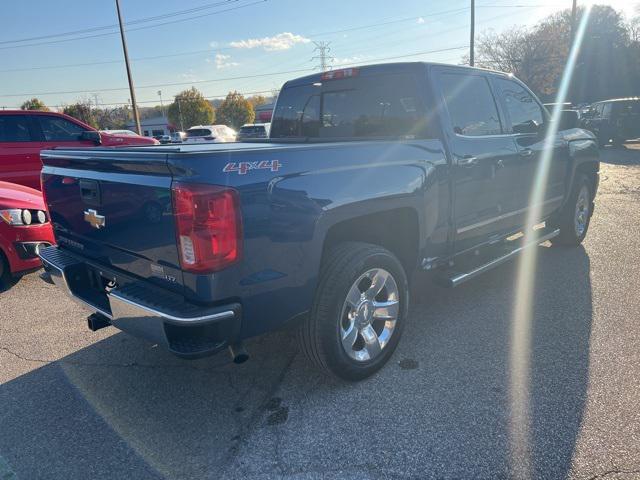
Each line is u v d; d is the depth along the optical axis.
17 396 3.17
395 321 3.32
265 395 3.09
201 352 2.40
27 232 5.01
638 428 2.61
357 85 4.06
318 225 2.72
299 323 2.84
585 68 47.31
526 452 2.47
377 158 3.05
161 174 2.43
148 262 2.63
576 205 5.82
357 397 3.02
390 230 3.54
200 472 2.45
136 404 3.06
